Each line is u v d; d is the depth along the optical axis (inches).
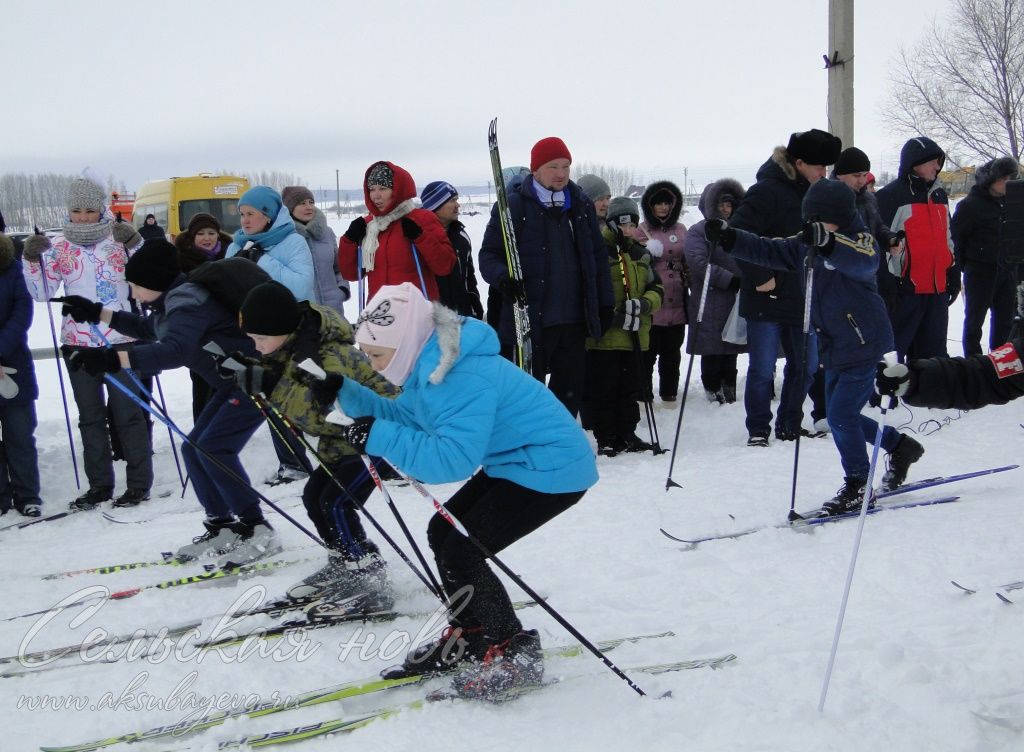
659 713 102.3
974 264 266.8
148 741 100.0
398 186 196.4
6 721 106.2
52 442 242.4
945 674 107.1
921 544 148.6
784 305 214.7
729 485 189.0
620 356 225.3
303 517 184.9
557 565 150.0
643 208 255.4
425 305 103.3
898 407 247.3
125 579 154.2
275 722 104.5
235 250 209.9
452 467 99.8
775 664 111.5
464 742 98.1
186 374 345.1
